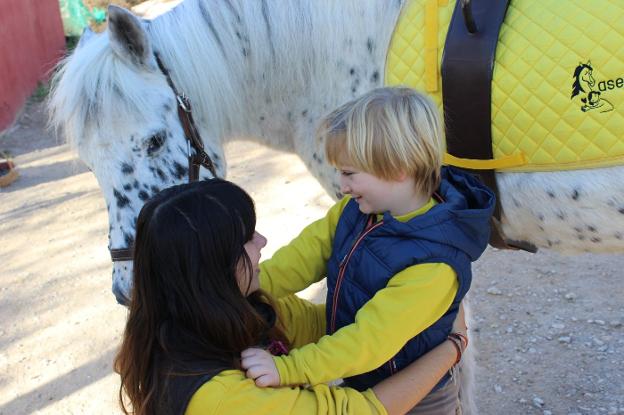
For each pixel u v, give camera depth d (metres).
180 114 1.61
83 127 1.53
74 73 1.54
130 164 1.54
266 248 3.73
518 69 1.49
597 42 1.42
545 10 1.49
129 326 1.08
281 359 1.08
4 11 7.22
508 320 2.88
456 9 1.55
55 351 2.95
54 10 9.46
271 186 4.64
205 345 1.02
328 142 1.18
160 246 1.00
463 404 1.79
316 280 1.38
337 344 1.10
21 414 2.57
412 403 1.16
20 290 3.52
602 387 2.44
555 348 2.68
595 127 1.44
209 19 1.73
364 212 1.22
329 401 1.06
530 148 1.52
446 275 1.12
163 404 1.00
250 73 1.83
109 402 2.60
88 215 4.52
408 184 1.17
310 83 1.83
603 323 2.78
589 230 1.61
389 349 1.11
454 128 1.59
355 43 1.72
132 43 1.53
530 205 1.62
